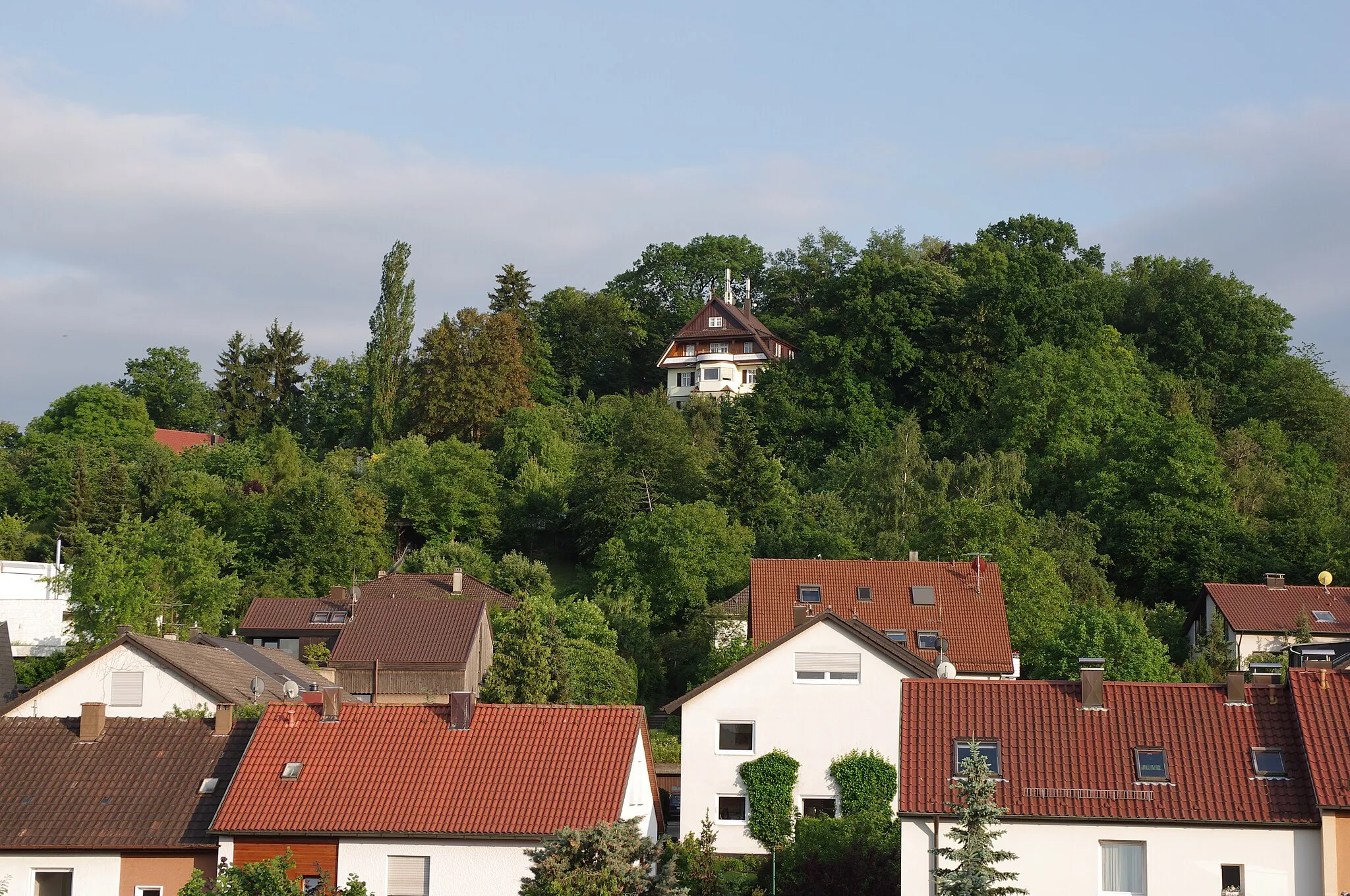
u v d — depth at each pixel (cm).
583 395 17975
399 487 13100
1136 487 12106
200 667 6688
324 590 11406
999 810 3825
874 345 15300
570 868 3822
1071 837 4284
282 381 19212
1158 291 16650
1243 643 9656
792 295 19862
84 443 14750
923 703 4703
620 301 19162
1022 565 9738
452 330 15750
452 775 4831
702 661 9288
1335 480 13162
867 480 12362
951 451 14062
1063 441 13212
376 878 4619
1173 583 11312
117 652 6544
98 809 4850
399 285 16512
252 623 10000
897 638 8531
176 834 4741
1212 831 4228
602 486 12381
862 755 6391
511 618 9125
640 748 5378
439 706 5162
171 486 13125
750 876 4969
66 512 12800
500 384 15562
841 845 4878
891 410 15112
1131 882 4266
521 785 4775
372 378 16138
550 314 18562
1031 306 15375
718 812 6431
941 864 4331
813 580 8969
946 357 15100
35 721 5284
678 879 4209
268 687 7031
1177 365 15875
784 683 6481
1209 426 14425
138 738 5197
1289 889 4175
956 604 8756
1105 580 11244
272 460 14412
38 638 9662
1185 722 4550
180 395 19312
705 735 6481
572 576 12444
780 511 11912
